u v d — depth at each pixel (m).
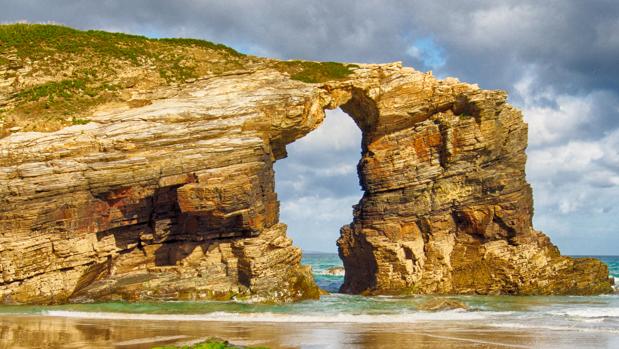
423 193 59.69
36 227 41.47
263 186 48.78
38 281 41.41
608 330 30.47
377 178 60.44
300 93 51.31
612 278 62.03
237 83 52.06
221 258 47.50
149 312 38.09
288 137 52.50
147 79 53.44
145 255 47.38
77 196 42.91
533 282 57.66
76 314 36.00
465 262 59.25
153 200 46.62
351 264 64.44
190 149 46.09
